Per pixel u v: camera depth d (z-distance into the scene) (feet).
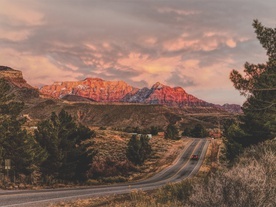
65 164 133.18
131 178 173.06
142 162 227.61
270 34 53.52
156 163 246.88
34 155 125.18
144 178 178.09
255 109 58.03
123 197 58.90
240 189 21.56
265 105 56.39
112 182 150.82
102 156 225.97
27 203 56.59
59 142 133.08
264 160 30.99
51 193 73.51
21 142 124.67
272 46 53.57
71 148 136.67
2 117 126.11
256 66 55.11
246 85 55.36
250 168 24.45
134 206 40.34
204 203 22.18
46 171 131.75
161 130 556.51
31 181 126.31
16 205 54.29
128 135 372.17
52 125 135.23
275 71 53.78
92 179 151.84
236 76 55.93
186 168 227.61
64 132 135.95
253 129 106.52
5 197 64.08
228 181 22.30
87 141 285.02
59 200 60.80
